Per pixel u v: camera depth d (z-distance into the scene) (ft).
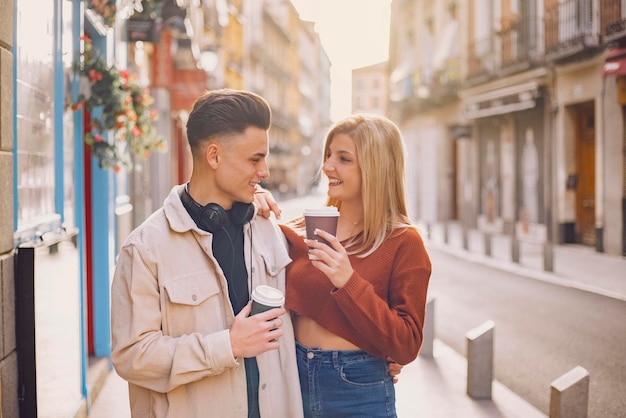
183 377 6.68
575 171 55.31
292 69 215.51
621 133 45.39
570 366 20.56
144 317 6.86
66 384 13.67
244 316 6.86
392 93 112.88
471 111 73.31
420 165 98.94
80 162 17.51
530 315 28.55
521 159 66.03
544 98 59.36
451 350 24.13
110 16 20.90
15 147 11.06
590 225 53.62
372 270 7.99
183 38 47.11
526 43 62.03
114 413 16.62
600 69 47.78
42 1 13.41
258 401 7.41
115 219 24.31
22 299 10.44
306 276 8.13
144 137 21.40
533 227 62.75
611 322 25.31
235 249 7.44
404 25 107.96
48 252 11.69
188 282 7.04
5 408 9.61
